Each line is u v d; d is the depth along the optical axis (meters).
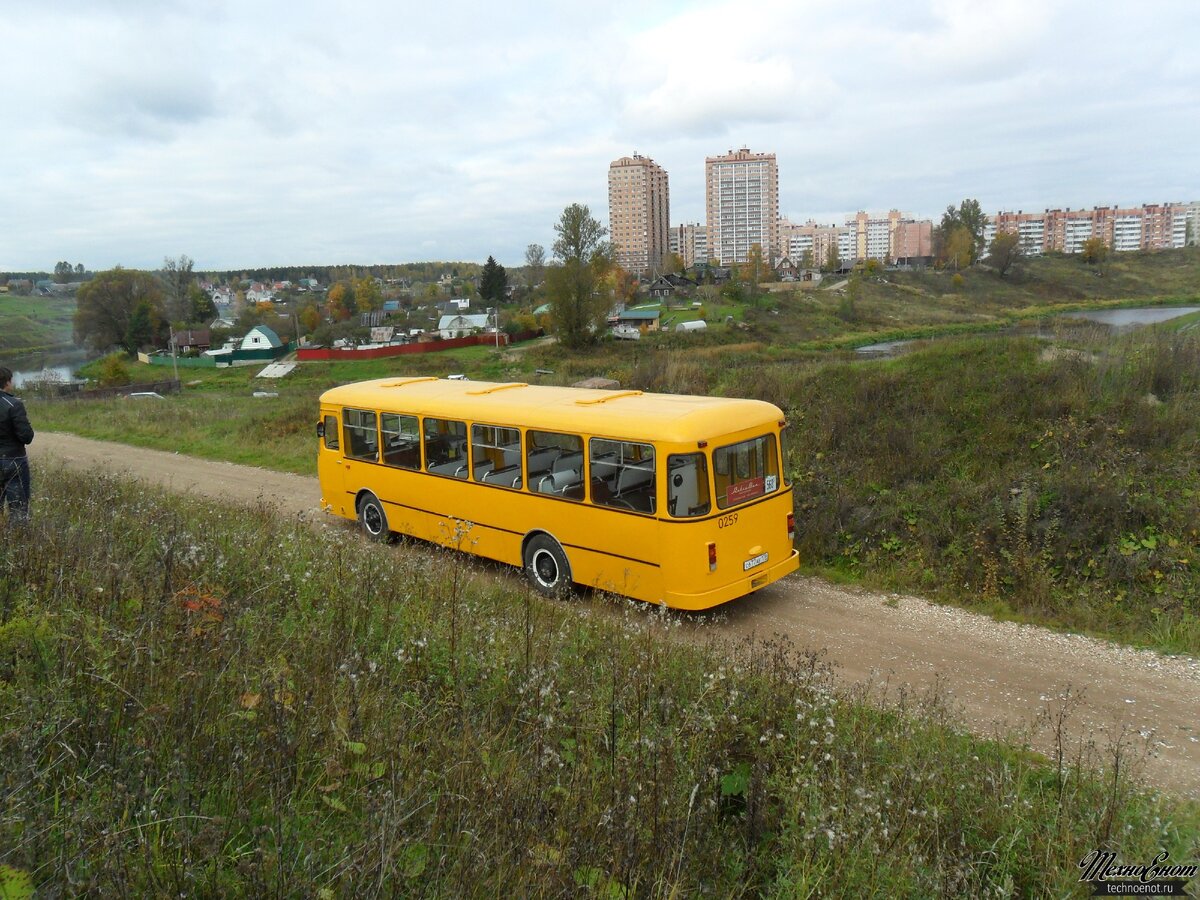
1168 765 6.32
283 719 4.38
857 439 14.99
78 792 3.75
